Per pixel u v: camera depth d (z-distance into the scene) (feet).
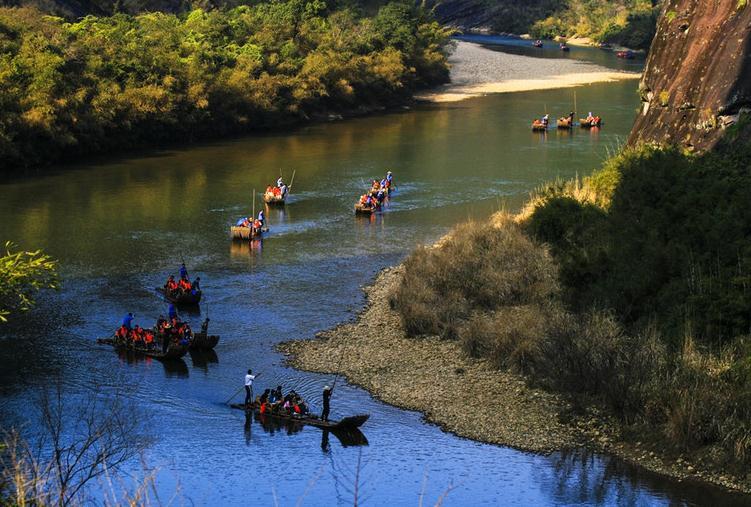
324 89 394.52
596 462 108.06
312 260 189.37
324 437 115.65
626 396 115.85
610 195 177.68
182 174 275.18
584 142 327.06
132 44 339.77
